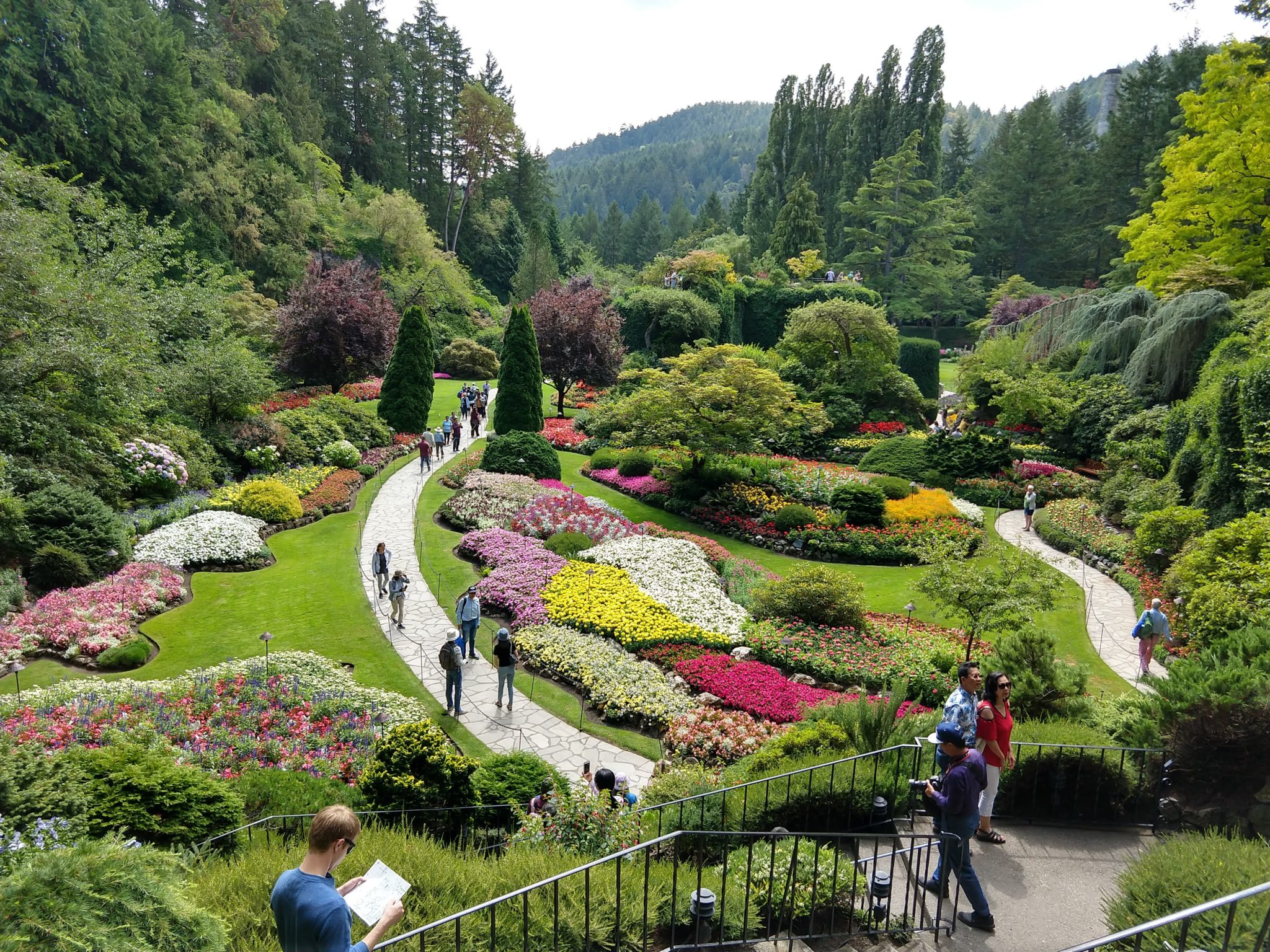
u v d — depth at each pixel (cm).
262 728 1126
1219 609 1398
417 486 2634
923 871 694
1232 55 2905
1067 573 2097
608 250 11706
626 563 1945
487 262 8325
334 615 1596
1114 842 744
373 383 4181
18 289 1884
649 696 1316
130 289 2294
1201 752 743
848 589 1681
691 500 2592
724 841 553
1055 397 3425
